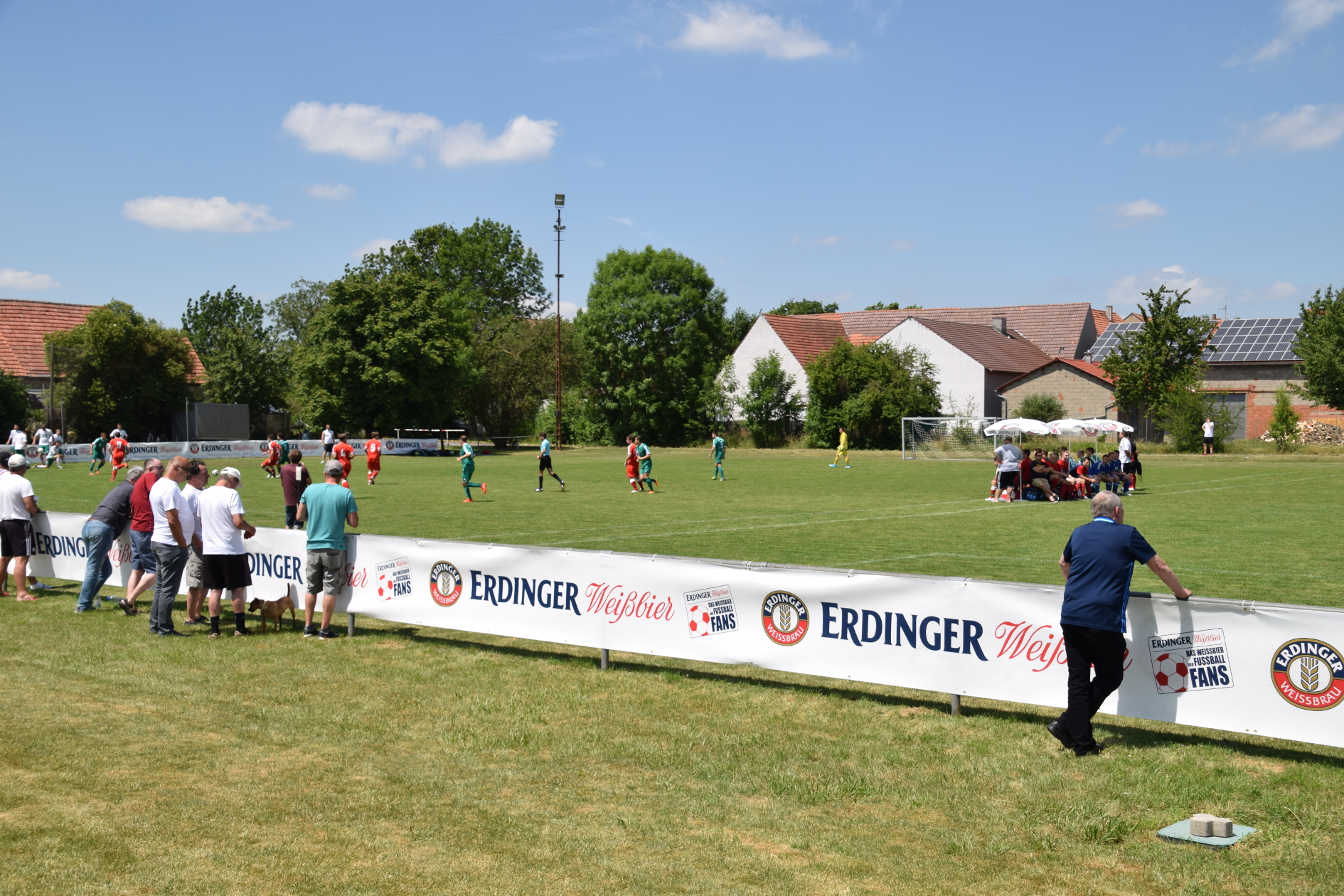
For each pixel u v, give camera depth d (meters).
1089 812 5.67
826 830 5.48
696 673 8.96
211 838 5.27
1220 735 7.06
